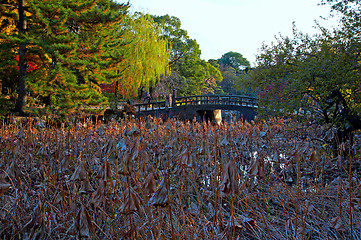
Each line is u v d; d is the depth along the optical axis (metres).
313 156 2.73
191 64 41.09
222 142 3.36
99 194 1.96
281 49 7.89
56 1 14.29
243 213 2.95
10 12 14.77
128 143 2.38
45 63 15.03
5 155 3.56
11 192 2.85
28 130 4.89
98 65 15.21
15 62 13.76
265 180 3.79
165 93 32.34
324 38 6.93
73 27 17.62
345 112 6.96
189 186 3.17
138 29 25.48
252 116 21.25
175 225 2.15
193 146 3.88
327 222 2.83
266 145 5.32
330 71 6.34
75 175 1.90
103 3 19.56
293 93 7.31
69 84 13.27
